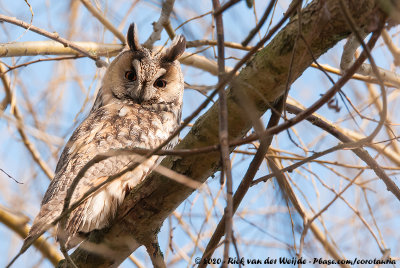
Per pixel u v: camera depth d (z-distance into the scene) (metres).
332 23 5.18
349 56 6.36
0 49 8.41
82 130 8.77
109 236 7.27
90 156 8.21
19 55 8.67
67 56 8.98
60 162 8.59
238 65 4.62
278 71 5.62
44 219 7.36
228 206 4.21
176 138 9.27
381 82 4.66
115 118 9.10
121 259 7.50
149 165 8.09
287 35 5.49
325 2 5.14
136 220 7.01
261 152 6.39
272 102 5.95
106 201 7.62
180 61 9.73
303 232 7.07
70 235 7.39
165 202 6.74
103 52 9.59
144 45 9.05
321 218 8.34
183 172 6.40
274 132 5.04
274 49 5.59
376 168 7.07
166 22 8.66
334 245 8.11
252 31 4.66
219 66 4.97
